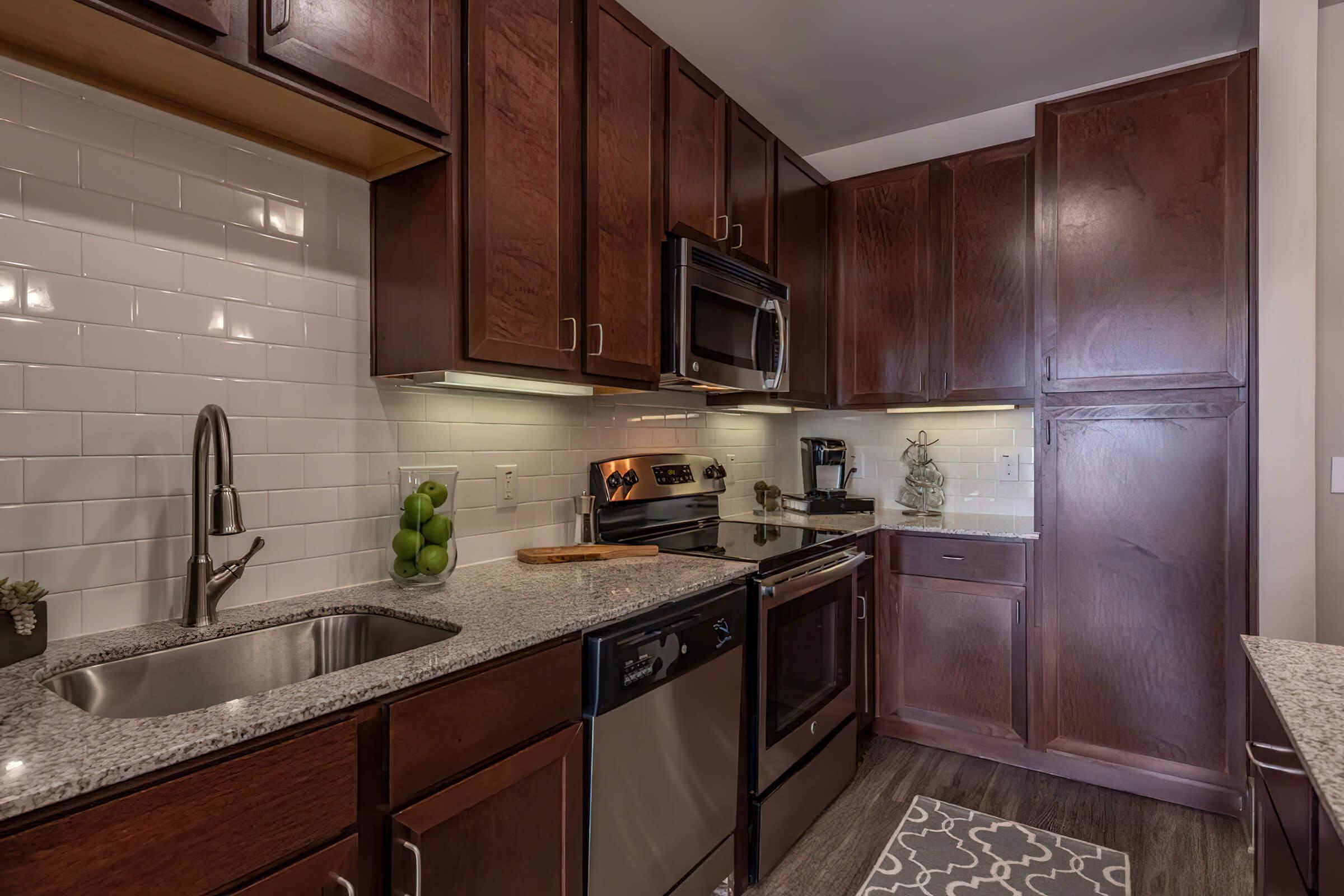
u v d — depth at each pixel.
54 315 1.14
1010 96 2.77
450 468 1.62
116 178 1.21
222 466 1.18
